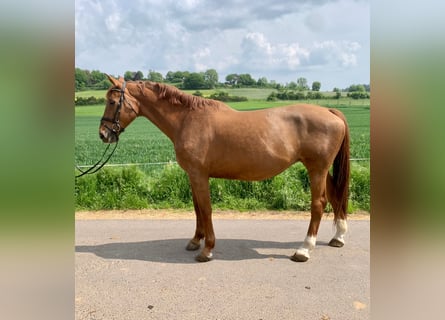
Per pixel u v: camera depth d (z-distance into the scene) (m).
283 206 7.09
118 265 4.32
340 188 4.73
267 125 4.29
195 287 3.73
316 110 4.42
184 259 4.51
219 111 4.43
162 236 5.46
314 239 4.48
